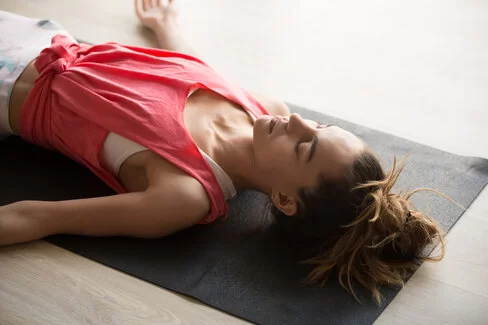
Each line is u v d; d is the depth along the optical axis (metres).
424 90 2.48
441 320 1.66
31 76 1.83
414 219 1.71
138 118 1.72
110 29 2.53
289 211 1.75
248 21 2.72
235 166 1.80
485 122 2.37
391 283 1.71
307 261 1.73
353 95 2.42
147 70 1.85
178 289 1.64
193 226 1.82
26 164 1.92
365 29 2.77
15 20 1.98
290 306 1.63
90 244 1.72
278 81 2.44
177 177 1.68
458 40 2.75
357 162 1.65
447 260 1.82
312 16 2.81
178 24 2.63
